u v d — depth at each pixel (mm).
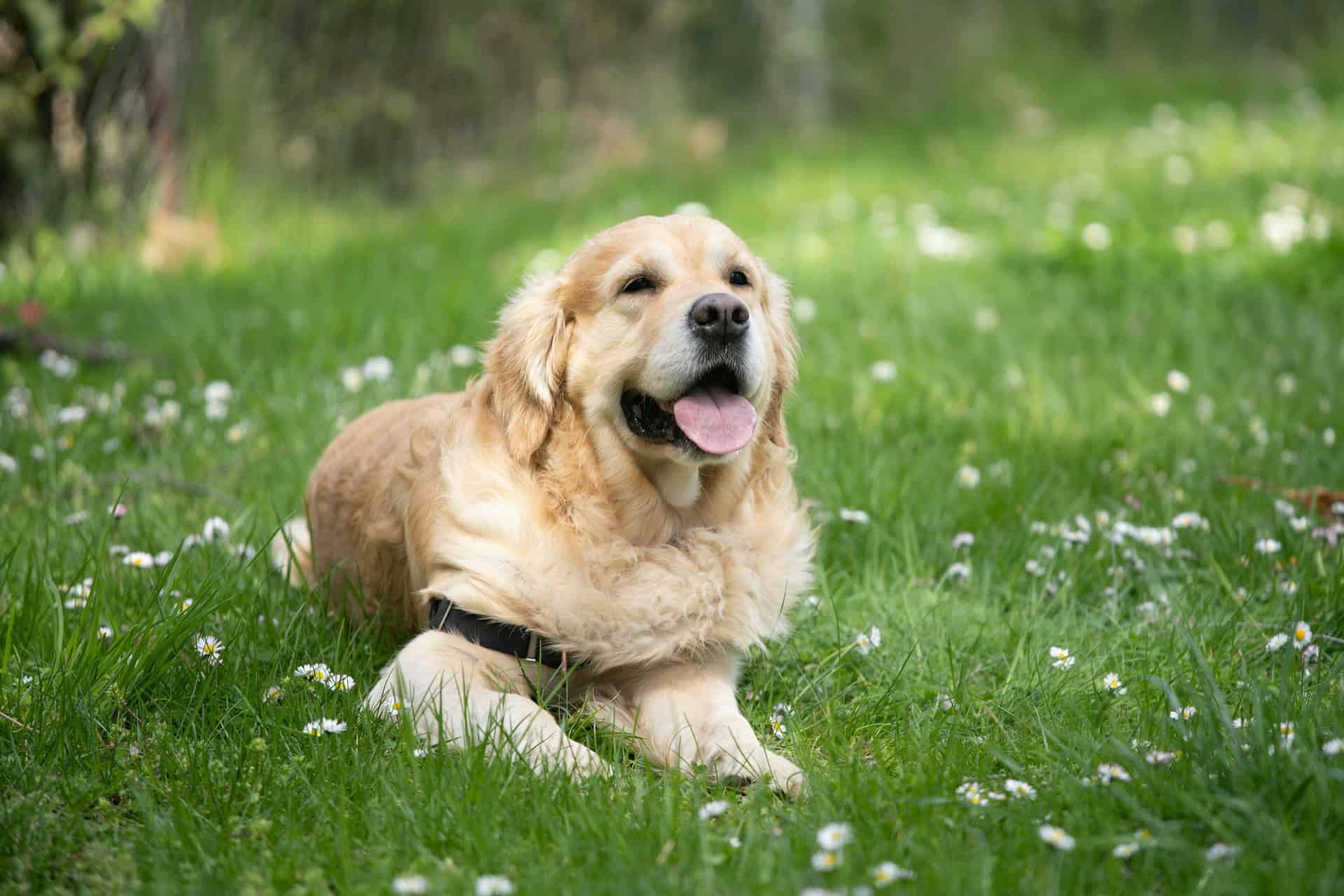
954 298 8727
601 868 2682
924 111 19609
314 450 5727
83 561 4121
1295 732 3027
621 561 3725
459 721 3365
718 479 3922
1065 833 2744
